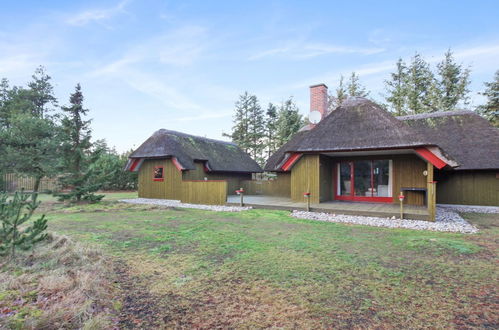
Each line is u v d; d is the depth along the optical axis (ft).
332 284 12.39
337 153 38.06
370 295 11.32
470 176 41.78
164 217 31.24
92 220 29.01
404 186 37.83
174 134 56.90
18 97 111.34
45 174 60.85
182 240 20.22
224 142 72.84
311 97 51.06
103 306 9.96
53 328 8.28
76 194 42.24
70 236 21.15
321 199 38.93
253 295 11.21
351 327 8.95
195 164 52.47
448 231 24.25
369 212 30.73
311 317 9.54
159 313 9.72
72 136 43.73
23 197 15.61
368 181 40.57
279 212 34.76
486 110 81.30
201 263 15.07
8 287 10.89
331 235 22.20
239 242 19.69
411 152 35.58
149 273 13.56
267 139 137.49
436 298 11.11
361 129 34.30
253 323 9.12
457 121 44.73
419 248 18.38
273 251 17.47
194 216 32.04
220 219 29.89
